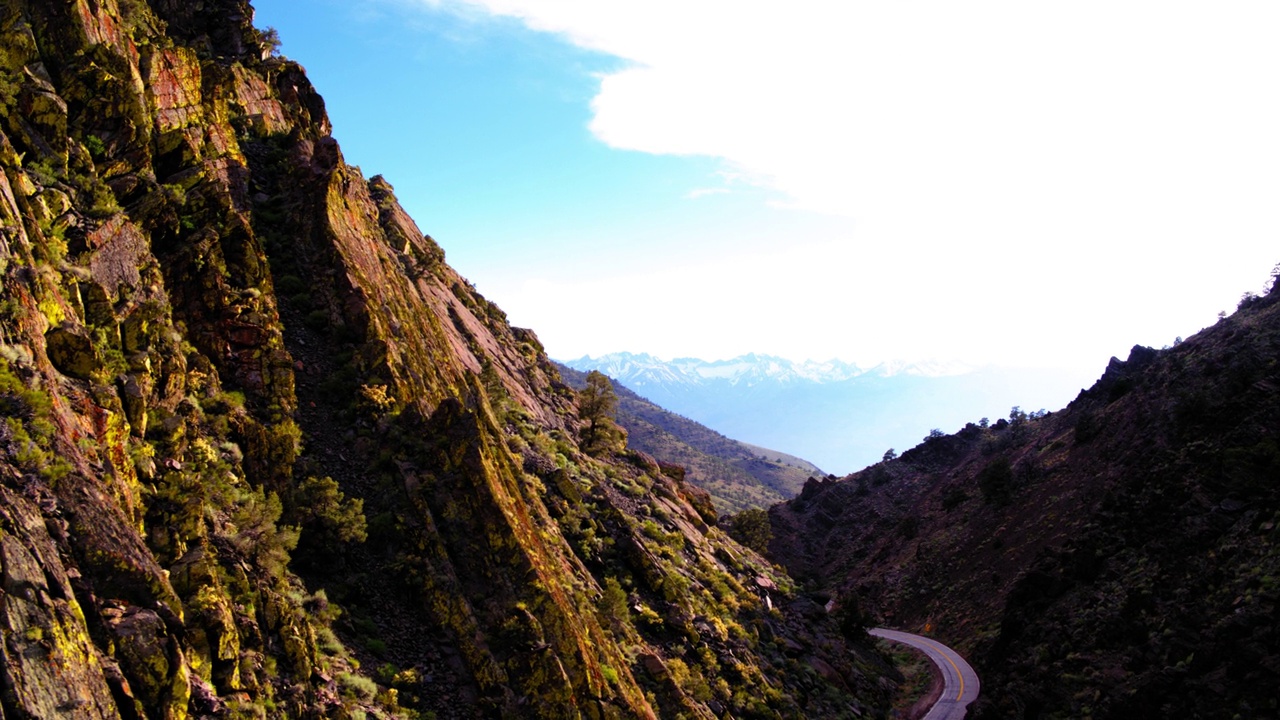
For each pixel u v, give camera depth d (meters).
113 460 21.50
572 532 51.94
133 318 26.36
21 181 24.44
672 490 87.94
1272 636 48.25
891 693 73.06
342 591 29.31
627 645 43.78
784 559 158.25
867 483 182.38
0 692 13.99
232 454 28.48
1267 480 68.62
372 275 47.84
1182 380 99.44
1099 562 76.12
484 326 95.62
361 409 37.25
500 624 31.61
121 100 32.44
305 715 22.19
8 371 19.11
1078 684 59.19
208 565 21.97
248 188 46.38
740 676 51.59
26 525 16.80
